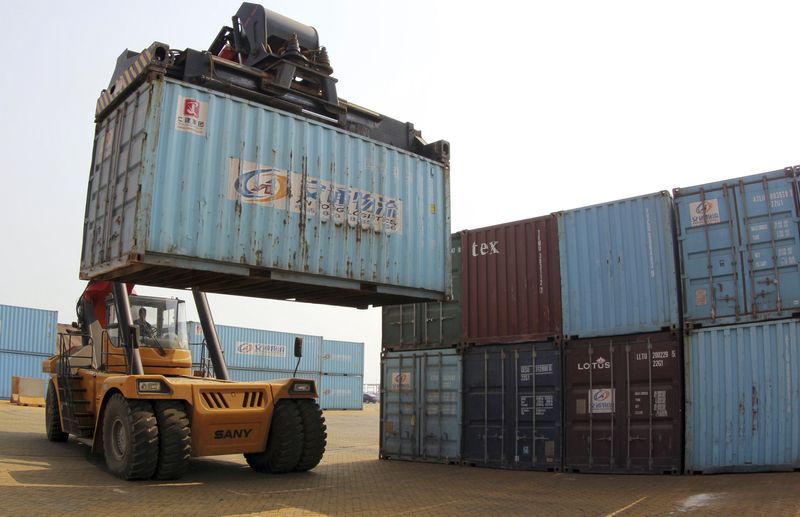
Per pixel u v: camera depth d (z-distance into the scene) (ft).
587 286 38.81
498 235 43.45
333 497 27.94
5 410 82.23
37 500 23.98
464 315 43.88
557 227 40.68
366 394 264.52
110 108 29.55
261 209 27.76
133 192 25.43
